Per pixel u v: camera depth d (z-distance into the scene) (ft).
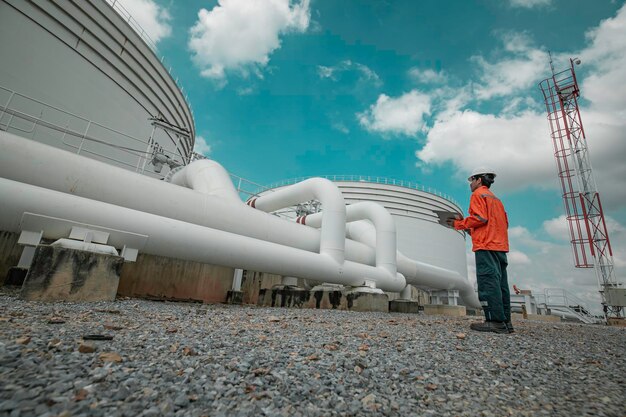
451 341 10.07
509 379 6.28
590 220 61.00
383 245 31.17
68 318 8.89
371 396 4.85
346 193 96.48
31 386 4.02
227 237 20.34
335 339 9.25
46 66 36.63
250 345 7.61
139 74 49.06
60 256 12.01
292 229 28.50
